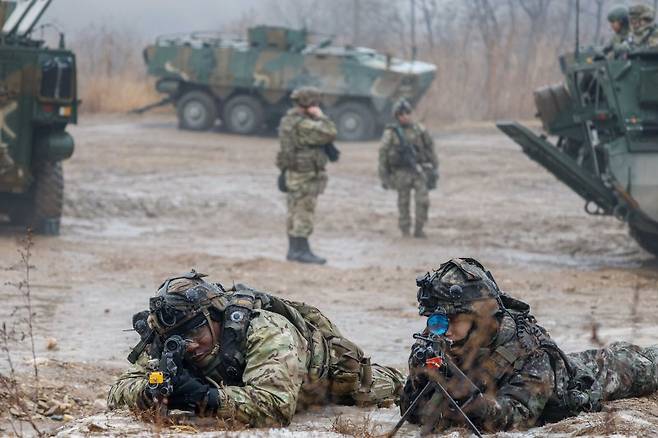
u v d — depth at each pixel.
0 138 37.88
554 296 29.58
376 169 63.50
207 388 12.12
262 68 80.50
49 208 40.03
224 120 82.94
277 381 12.32
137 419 12.21
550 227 46.50
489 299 11.80
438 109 91.69
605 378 13.77
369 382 14.14
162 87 83.62
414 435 11.98
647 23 38.03
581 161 38.75
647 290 31.20
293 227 36.53
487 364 11.94
